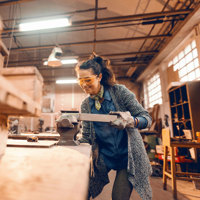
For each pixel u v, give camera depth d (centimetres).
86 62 104
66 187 23
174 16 416
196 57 430
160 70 632
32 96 47
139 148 99
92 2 418
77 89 889
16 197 20
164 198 223
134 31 526
